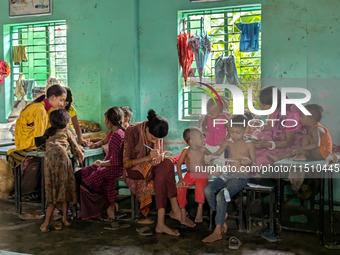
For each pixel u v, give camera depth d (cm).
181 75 543
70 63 582
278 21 482
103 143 507
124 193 564
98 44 566
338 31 464
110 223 428
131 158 418
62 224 431
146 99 558
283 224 420
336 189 470
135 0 547
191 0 524
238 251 363
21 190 476
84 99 579
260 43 533
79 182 434
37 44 617
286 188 440
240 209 408
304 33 475
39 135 445
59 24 600
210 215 420
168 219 455
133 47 548
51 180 418
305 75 478
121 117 445
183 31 521
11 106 622
